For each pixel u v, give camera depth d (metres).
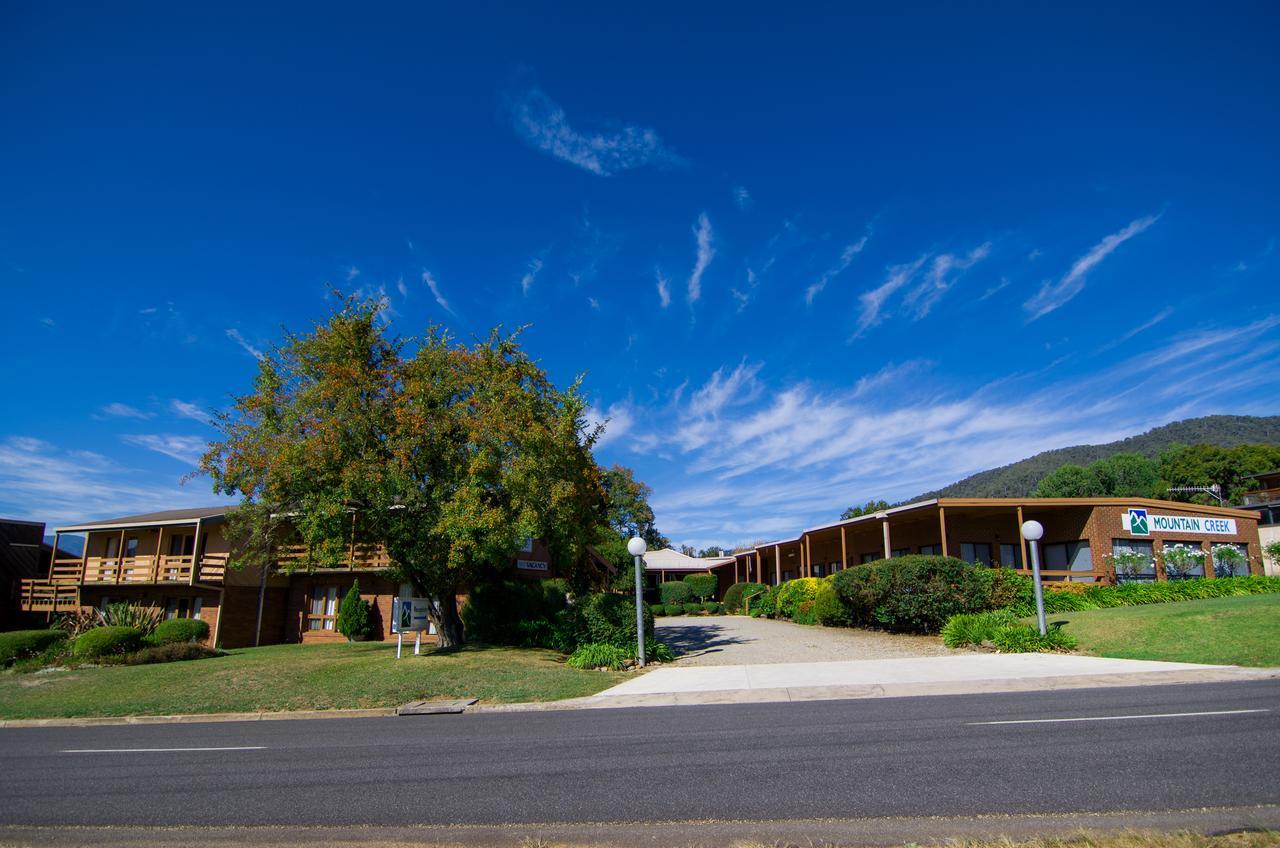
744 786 6.80
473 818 6.30
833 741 8.53
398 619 19.17
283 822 6.50
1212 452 64.06
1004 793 6.16
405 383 19.28
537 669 16.98
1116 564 25.55
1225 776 6.27
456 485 19.05
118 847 6.07
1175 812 5.49
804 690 13.19
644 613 20.73
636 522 58.16
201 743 11.03
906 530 32.09
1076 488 62.94
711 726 10.05
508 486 18.56
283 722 13.36
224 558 27.78
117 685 17.75
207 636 26.00
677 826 5.82
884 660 17.00
